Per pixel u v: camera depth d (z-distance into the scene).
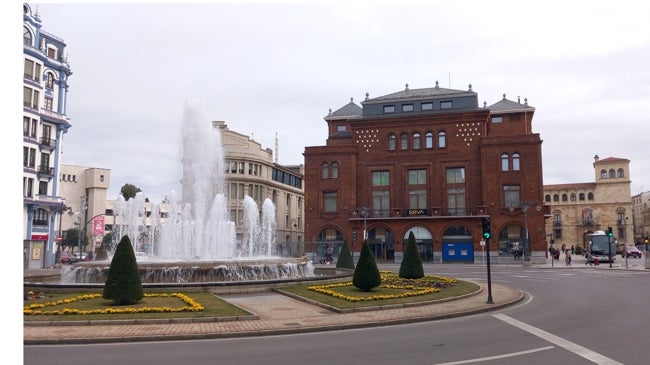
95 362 10.56
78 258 67.25
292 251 63.97
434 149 61.06
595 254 64.62
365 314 16.88
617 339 12.40
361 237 61.00
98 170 98.88
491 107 70.06
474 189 59.41
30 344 12.63
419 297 20.48
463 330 14.20
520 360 10.31
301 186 100.94
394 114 64.12
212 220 35.69
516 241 56.78
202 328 14.22
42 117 56.34
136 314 15.84
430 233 59.44
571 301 20.83
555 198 112.75
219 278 24.28
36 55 54.91
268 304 19.31
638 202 145.50
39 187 56.22
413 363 10.18
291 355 11.12
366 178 62.75
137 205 40.94
